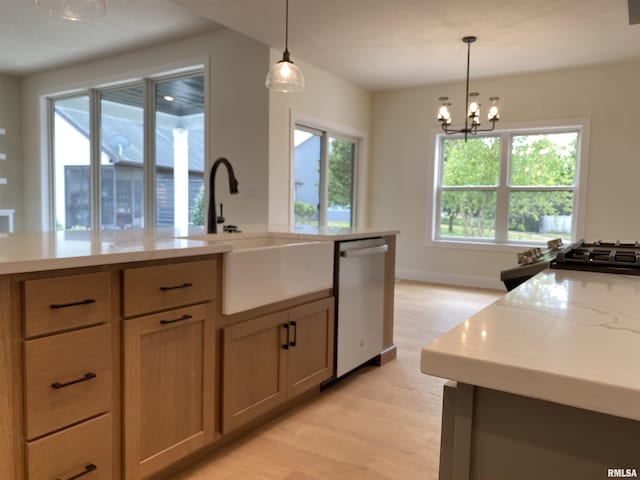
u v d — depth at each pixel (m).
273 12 3.75
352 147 6.36
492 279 5.79
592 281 1.14
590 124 5.16
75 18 2.06
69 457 1.38
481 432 0.62
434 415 2.39
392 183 6.41
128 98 5.79
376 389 2.71
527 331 0.69
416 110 6.18
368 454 2.01
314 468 1.90
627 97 4.98
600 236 5.19
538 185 5.60
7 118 6.65
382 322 3.11
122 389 1.52
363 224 6.48
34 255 1.32
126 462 1.54
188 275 1.72
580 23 3.90
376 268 3.00
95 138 6.12
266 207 4.70
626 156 5.01
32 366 1.27
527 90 5.47
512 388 0.55
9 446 1.24
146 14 4.39
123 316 1.50
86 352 1.40
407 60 4.98
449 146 6.12
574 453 0.56
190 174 5.34
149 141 5.57
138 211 5.73
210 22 4.60
